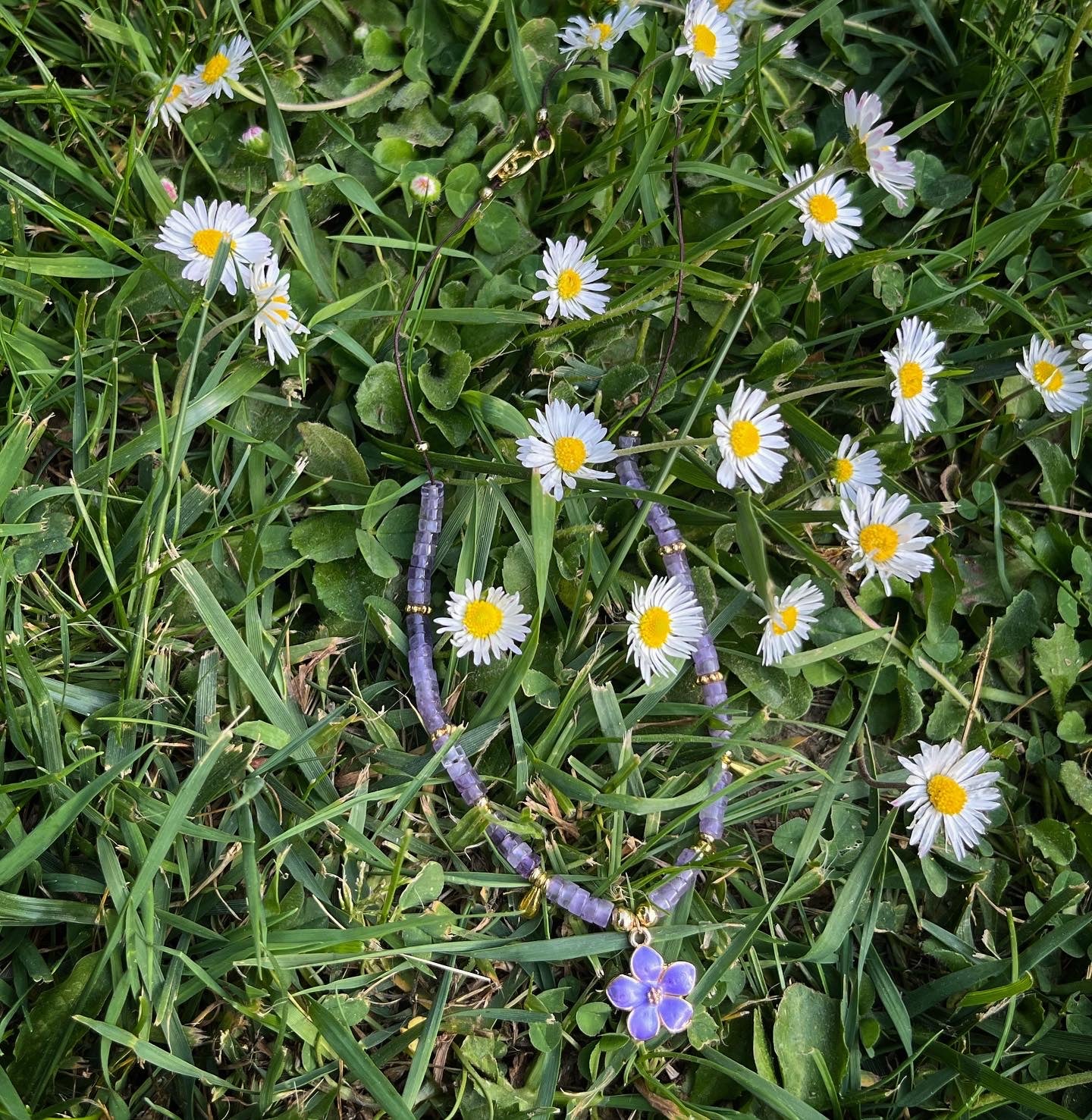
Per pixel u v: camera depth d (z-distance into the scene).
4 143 0.30
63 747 0.27
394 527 0.29
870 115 0.27
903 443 0.31
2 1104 0.25
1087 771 0.31
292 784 0.28
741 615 0.30
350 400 0.30
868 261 0.30
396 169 0.31
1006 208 0.33
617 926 0.28
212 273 0.27
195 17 0.31
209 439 0.30
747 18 0.32
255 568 0.29
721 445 0.27
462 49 0.31
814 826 0.29
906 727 0.30
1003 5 0.33
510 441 0.30
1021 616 0.31
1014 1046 0.29
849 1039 0.29
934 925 0.30
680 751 0.30
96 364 0.30
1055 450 0.32
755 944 0.29
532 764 0.29
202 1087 0.27
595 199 0.31
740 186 0.31
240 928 0.27
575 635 0.29
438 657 0.29
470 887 0.28
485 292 0.30
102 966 0.26
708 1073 0.28
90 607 0.28
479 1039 0.28
